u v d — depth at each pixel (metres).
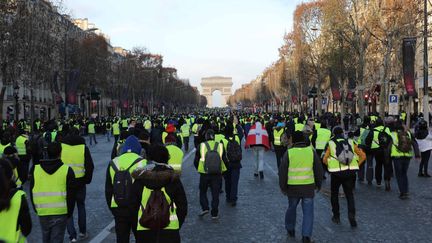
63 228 7.37
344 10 43.28
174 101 154.12
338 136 10.62
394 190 15.21
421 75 56.19
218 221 11.16
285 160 9.23
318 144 16.20
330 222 10.86
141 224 5.75
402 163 13.48
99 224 10.95
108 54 83.25
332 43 51.38
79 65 64.75
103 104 109.44
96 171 21.11
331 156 10.52
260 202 13.53
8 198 4.90
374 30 40.19
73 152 9.17
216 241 9.38
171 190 5.85
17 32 38.31
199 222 11.10
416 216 11.34
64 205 7.27
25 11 39.03
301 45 60.91
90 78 71.00
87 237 9.73
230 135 13.12
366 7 41.06
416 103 60.06
